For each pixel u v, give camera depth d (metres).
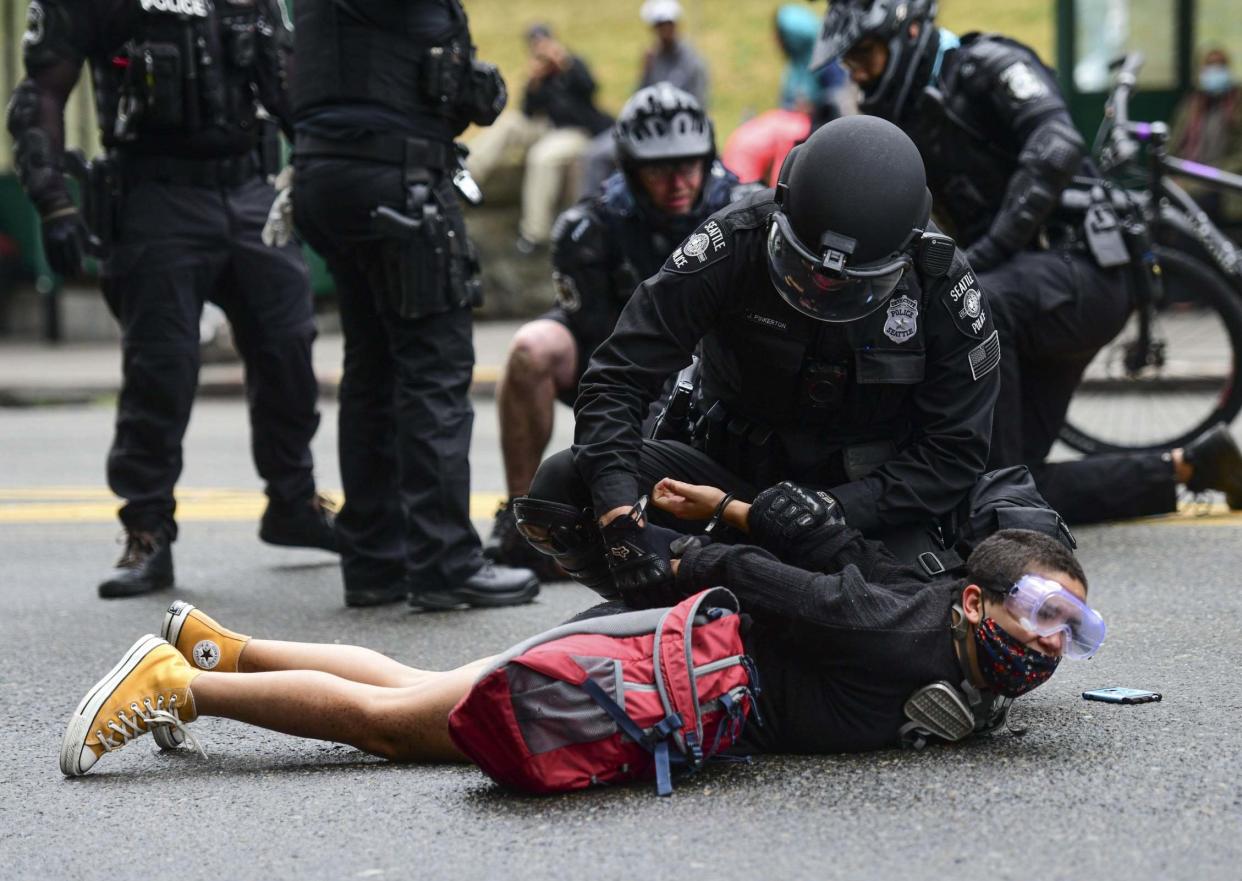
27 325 54.06
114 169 17.38
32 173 17.03
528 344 17.42
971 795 9.77
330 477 27.30
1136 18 40.81
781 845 9.05
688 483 11.88
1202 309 21.64
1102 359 22.14
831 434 11.55
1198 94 40.16
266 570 19.22
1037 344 17.45
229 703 11.02
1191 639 13.75
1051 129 17.00
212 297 18.14
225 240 17.59
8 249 53.41
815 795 9.84
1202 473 19.02
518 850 9.18
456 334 15.81
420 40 15.16
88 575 19.16
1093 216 17.72
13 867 9.34
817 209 10.36
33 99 17.05
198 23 17.00
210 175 17.50
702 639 10.04
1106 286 17.62
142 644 11.20
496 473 26.36
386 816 9.91
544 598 16.69
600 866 8.87
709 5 54.56
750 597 10.37
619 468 11.04
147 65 16.78
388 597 16.70
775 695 10.48
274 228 16.11
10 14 50.88
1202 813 9.38
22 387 41.34
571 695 9.87
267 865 9.19
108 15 17.00
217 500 24.98
